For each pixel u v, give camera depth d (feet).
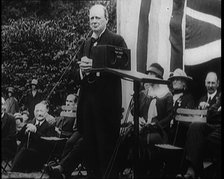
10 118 25.57
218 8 25.58
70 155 23.13
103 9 23.16
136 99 20.25
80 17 29.09
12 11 29.86
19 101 28.89
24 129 25.64
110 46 20.34
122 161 22.93
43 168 25.26
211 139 21.39
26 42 29.30
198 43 26.03
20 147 25.46
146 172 22.03
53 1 29.53
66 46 28.89
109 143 22.04
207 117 22.15
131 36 27.91
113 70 19.81
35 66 29.22
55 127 26.25
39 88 28.76
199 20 26.08
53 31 29.25
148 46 27.50
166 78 26.94
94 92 22.17
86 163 22.50
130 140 23.16
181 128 23.03
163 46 27.17
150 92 25.45
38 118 26.27
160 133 23.04
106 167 21.94
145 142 22.57
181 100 24.77
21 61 29.30
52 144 25.31
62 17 29.40
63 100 28.25
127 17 28.04
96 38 23.31
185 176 21.30
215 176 21.16
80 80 22.63
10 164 27.20
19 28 29.50
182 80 25.48
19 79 29.17
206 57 25.71
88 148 22.26
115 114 22.12
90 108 22.18
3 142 25.12
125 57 21.01
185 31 26.45
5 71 29.25
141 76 19.74
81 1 29.35
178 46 26.61
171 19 26.94
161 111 24.79
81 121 22.57
